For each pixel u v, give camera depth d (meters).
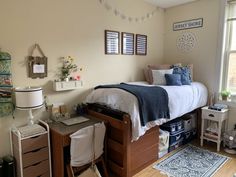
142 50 3.59
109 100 2.38
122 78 3.31
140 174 2.41
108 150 2.48
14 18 2.14
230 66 3.31
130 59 3.40
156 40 3.85
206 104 3.47
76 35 2.66
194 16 3.54
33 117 2.37
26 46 2.25
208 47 3.43
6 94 2.10
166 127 2.98
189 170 2.50
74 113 2.73
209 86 3.48
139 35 3.49
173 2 3.55
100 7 2.88
